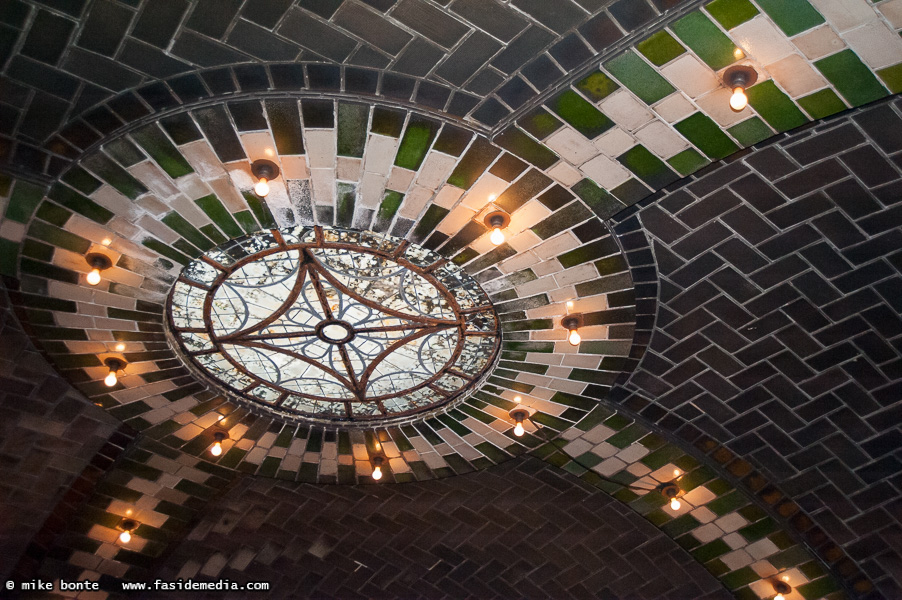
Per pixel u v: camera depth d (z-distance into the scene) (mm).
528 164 4914
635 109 4531
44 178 4938
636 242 5520
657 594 8156
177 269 5633
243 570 8461
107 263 5543
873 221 5215
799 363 6156
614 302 5906
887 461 6609
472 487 7812
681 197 5227
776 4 3934
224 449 7367
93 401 6848
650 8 4020
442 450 7410
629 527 7852
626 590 8219
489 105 4562
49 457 7254
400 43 4219
